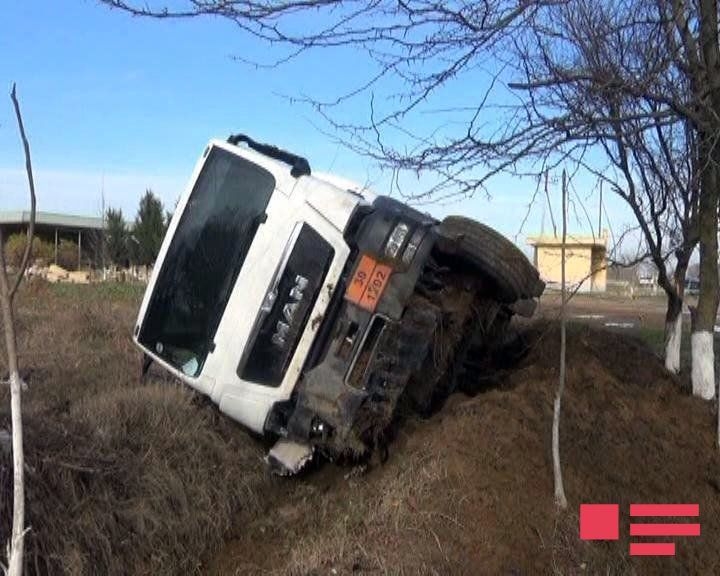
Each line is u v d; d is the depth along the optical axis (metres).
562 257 5.39
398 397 6.12
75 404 6.96
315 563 5.22
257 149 6.63
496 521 5.21
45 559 4.95
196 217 6.38
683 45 5.77
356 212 6.11
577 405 6.23
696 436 6.13
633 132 5.24
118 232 34.97
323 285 5.96
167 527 5.85
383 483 5.89
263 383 6.06
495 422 5.88
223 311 6.21
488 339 7.48
